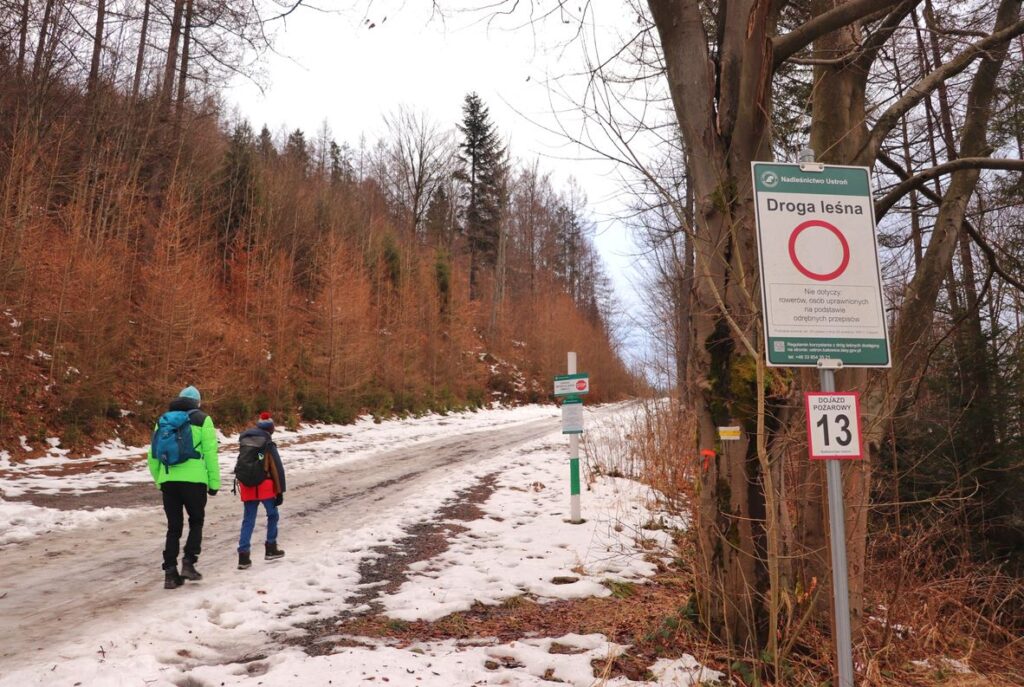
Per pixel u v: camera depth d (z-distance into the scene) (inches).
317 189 1800.0
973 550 294.2
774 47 203.2
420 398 1499.8
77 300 735.7
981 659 230.2
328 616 227.5
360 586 265.7
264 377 1031.0
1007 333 345.7
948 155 362.3
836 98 246.5
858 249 148.2
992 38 230.4
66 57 864.3
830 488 138.8
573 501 391.9
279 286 1151.6
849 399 141.3
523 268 2464.3
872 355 144.9
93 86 973.8
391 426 1206.9
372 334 1414.9
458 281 1916.8
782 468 195.0
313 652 191.8
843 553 137.5
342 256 1330.0
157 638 201.3
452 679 171.0
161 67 1207.6
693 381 204.5
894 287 298.7
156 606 236.2
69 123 932.6
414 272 1772.9
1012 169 222.7
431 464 663.8
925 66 340.2
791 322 143.2
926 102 363.9
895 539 227.0
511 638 209.2
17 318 713.0
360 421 1214.9
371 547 331.6
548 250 2539.4
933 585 233.3
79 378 700.0
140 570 286.0
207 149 1418.6
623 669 182.9
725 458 193.0
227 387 912.9
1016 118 379.6
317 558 307.3
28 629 210.8
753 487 190.1
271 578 274.1
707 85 200.7
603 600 253.1
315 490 503.8
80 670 172.9
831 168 150.1
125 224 1010.1
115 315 783.7
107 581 268.5
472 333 1966.0
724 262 187.2
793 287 144.4
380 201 2231.8
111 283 783.1
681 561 306.7
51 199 911.0
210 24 421.1
